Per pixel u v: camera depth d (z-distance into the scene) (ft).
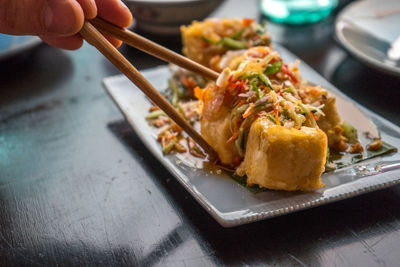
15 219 1.30
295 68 1.46
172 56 1.32
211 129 1.36
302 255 1.18
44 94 1.76
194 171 1.33
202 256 1.19
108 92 1.64
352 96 1.65
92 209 1.31
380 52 1.73
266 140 1.21
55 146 1.53
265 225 1.24
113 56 1.23
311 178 1.23
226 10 2.35
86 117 1.64
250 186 1.27
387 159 1.33
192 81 1.66
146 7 1.94
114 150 1.49
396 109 1.59
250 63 1.36
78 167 1.44
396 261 1.16
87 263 1.20
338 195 1.23
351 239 1.20
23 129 1.60
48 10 1.18
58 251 1.22
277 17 2.17
